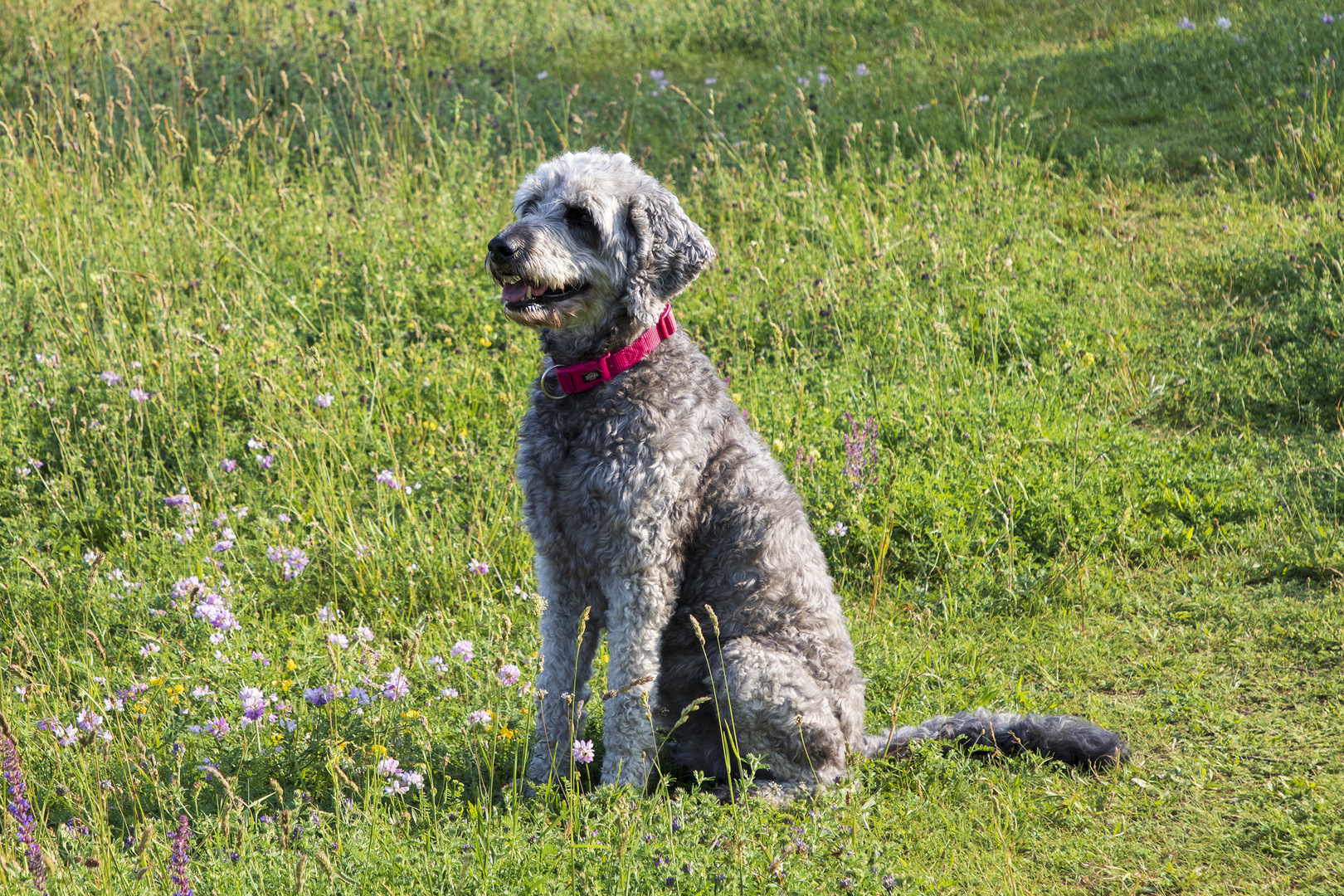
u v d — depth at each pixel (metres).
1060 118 11.23
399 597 5.27
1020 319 7.61
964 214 9.05
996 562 5.61
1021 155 10.18
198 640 4.72
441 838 3.40
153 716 4.19
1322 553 5.38
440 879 3.28
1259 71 11.27
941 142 10.70
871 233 8.42
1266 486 6.04
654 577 3.88
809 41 14.09
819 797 3.93
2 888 2.99
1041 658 4.96
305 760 3.95
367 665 4.09
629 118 11.48
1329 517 5.72
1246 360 7.18
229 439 6.18
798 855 3.48
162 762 3.92
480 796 3.67
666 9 15.41
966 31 13.94
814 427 6.37
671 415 3.94
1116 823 3.90
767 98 11.87
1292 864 3.67
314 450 6.08
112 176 9.21
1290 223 8.73
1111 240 8.92
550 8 15.13
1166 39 12.49
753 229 8.89
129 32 12.30
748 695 3.92
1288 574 5.38
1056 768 4.23
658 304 4.08
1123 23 13.46
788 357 7.32
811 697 3.96
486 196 9.03
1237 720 4.43
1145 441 6.37
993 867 3.71
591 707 4.45
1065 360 7.37
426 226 8.58
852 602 5.43
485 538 5.45
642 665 3.87
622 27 14.84
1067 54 12.56
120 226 8.24
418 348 7.09
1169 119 10.90
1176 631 5.09
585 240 4.05
